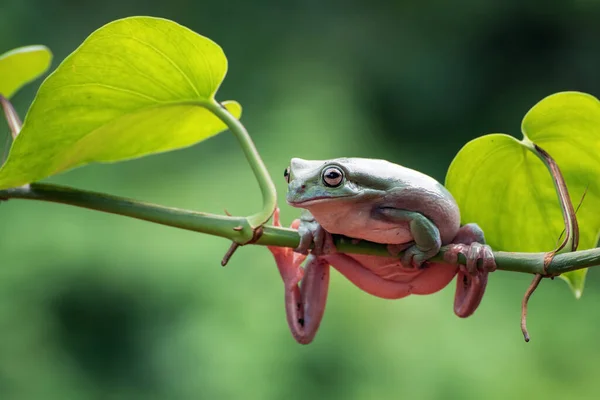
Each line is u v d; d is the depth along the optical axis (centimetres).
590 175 134
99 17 371
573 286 134
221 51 131
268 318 272
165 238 289
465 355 272
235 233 129
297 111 337
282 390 265
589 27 406
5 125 329
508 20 407
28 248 290
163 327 281
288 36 379
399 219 127
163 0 380
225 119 132
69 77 130
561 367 278
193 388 270
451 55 400
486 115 396
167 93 132
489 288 291
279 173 305
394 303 276
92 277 287
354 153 339
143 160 311
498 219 135
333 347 269
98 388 281
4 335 283
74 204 131
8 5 358
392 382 267
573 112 133
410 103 390
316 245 129
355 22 390
